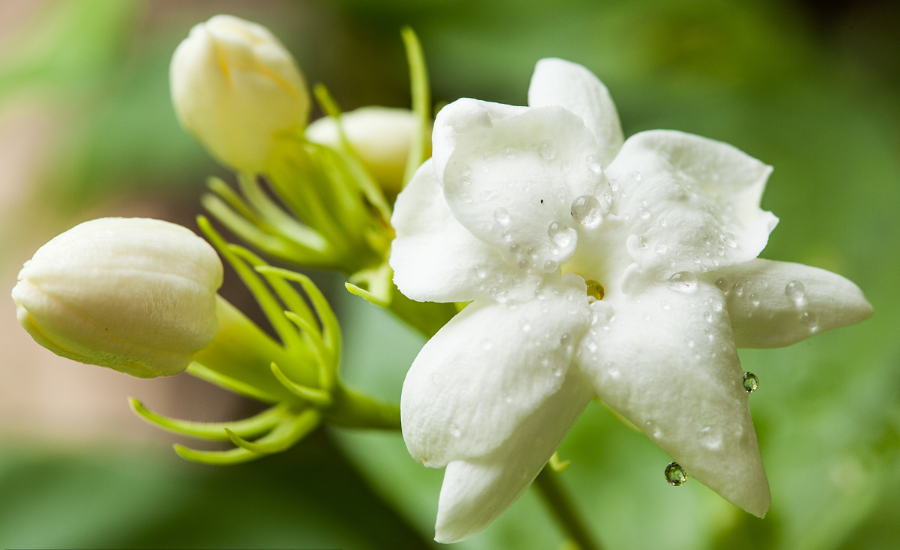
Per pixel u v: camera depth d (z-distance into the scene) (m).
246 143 0.18
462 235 0.15
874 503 0.19
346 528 0.21
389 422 0.17
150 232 0.16
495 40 0.28
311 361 0.17
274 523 0.21
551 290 0.15
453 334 0.15
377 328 0.22
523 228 0.15
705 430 0.15
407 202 0.15
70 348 0.16
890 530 0.19
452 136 0.15
